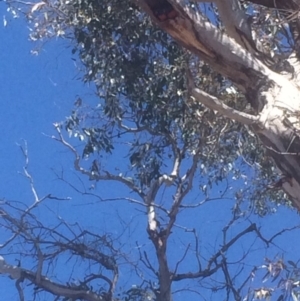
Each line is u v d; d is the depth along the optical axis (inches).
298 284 321.4
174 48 398.9
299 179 262.2
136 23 401.1
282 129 268.1
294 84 290.0
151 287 427.8
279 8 302.8
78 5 402.6
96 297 412.5
